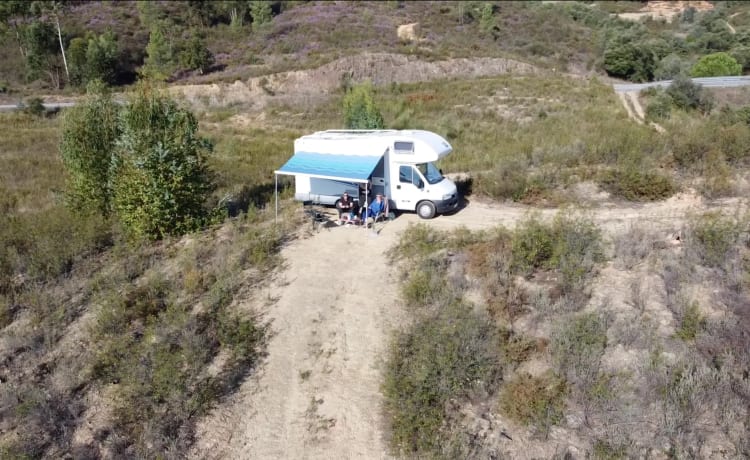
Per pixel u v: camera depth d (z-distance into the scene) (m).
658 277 12.50
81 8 63.59
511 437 9.33
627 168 19.48
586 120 32.88
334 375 11.22
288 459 9.64
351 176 16.09
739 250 12.96
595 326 10.77
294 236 16.70
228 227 17.45
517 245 13.43
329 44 54.41
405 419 9.60
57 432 10.30
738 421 8.95
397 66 49.22
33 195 21.66
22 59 54.72
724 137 21.09
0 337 12.77
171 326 12.28
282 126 37.53
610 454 8.66
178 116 17.17
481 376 10.20
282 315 12.94
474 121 34.34
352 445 9.73
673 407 9.16
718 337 10.30
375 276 14.25
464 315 11.48
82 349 12.27
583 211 15.80
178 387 10.66
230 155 28.38
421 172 17.62
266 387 11.07
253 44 57.00
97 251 16.44
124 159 16.70
